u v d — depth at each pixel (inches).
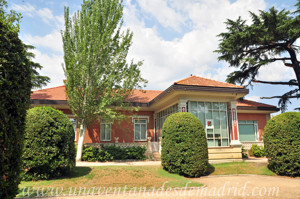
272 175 411.2
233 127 574.9
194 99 563.5
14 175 153.1
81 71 552.7
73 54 562.6
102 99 562.9
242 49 909.2
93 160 593.3
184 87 518.0
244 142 778.2
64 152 348.2
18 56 161.0
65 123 358.0
